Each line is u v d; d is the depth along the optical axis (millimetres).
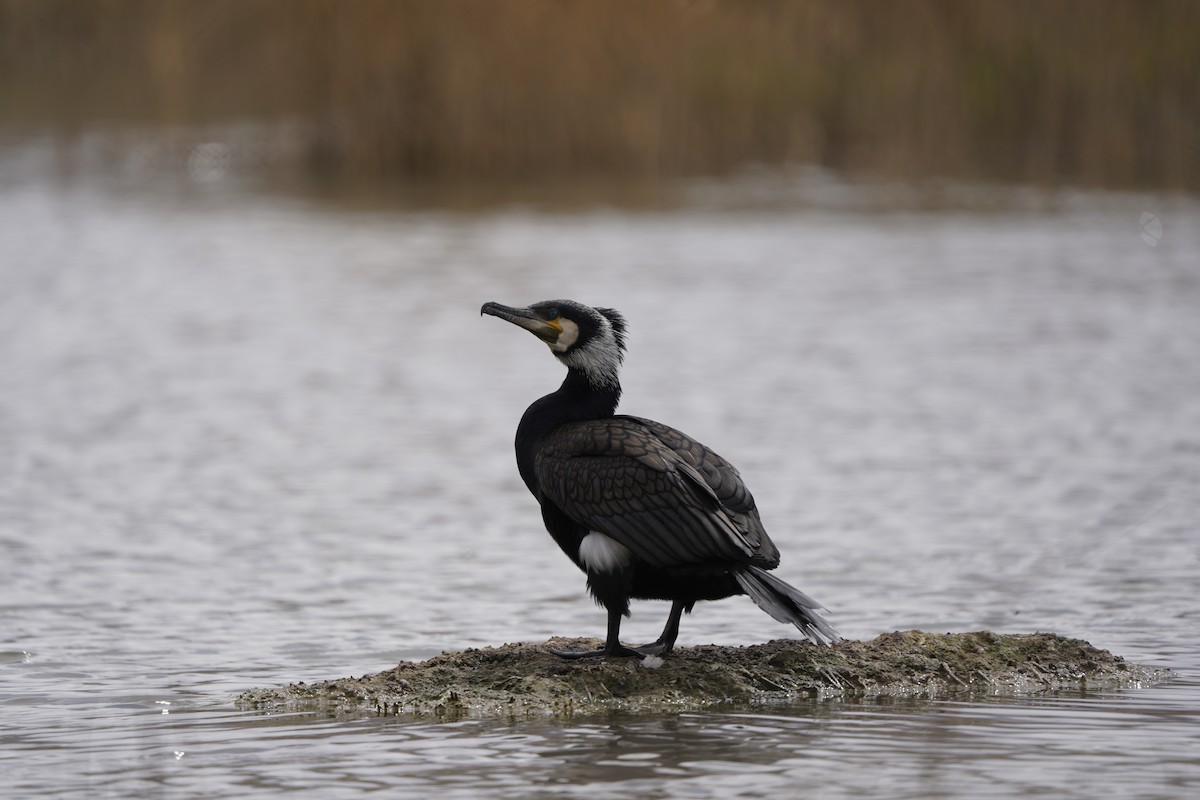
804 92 37125
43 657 10227
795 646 9594
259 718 8758
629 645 10391
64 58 44625
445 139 36094
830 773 7672
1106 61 35844
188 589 11953
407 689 9109
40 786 7664
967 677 9359
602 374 9633
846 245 28906
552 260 27391
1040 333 22328
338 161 37281
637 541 8836
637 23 36344
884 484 15117
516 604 11594
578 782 7566
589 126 36250
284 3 37062
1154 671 9688
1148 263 27266
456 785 7559
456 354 21453
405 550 13109
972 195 34438
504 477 15719
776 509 14289
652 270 26578
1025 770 7715
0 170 36500
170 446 16797
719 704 8922
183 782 7688
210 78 39812
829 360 20719
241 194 34500
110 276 26406
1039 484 15102
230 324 23109
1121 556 12719
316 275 26359
